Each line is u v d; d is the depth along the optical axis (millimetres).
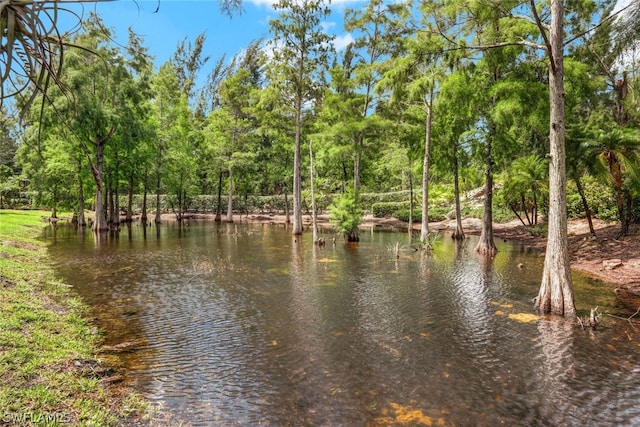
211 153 41312
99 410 4844
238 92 40281
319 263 16734
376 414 5125
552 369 6547
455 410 5246
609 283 12797
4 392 4816
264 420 4926
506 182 24141
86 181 30438
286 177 39719
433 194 42375
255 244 23219
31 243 19641
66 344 6848
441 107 20109
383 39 25609
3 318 7289
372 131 24844
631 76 18609
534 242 23891
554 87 9555
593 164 17750
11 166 46531
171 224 38719
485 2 13570
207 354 7012
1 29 1889
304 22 26359
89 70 23344
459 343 7695
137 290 11562
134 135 27812
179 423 4785
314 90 28047
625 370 6523
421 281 13289
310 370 6422
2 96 1881
